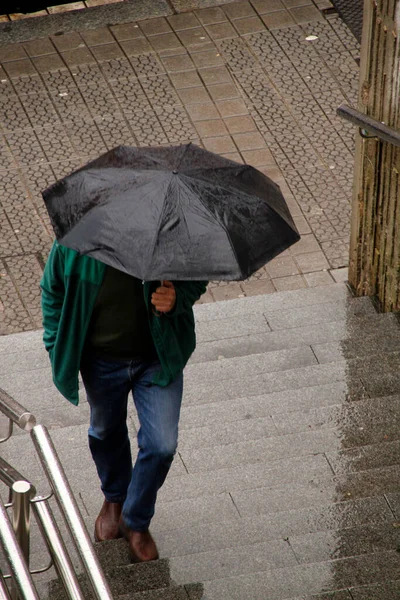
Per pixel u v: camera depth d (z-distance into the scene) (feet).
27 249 71.61
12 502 24.09
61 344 33.12
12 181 77.41
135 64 89.61
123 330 32.55
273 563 35.12
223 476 41.47
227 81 87.40
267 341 57.77
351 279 62.23
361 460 41.86
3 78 88.38
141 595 33.09
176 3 97.04
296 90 86.17
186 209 30.19
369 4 50.83
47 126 82.84
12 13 97.71
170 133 82.02
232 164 32.40
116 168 31.91
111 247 29.60
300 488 40.32
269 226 30.71
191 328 33.65
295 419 45.73
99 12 96.43
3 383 55.62
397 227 54.85
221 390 51.16
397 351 52.16
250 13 95.30
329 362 53.21
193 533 37.76
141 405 33.86
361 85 53.67
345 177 77.20
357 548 35.32
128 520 36.19
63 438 47.01
